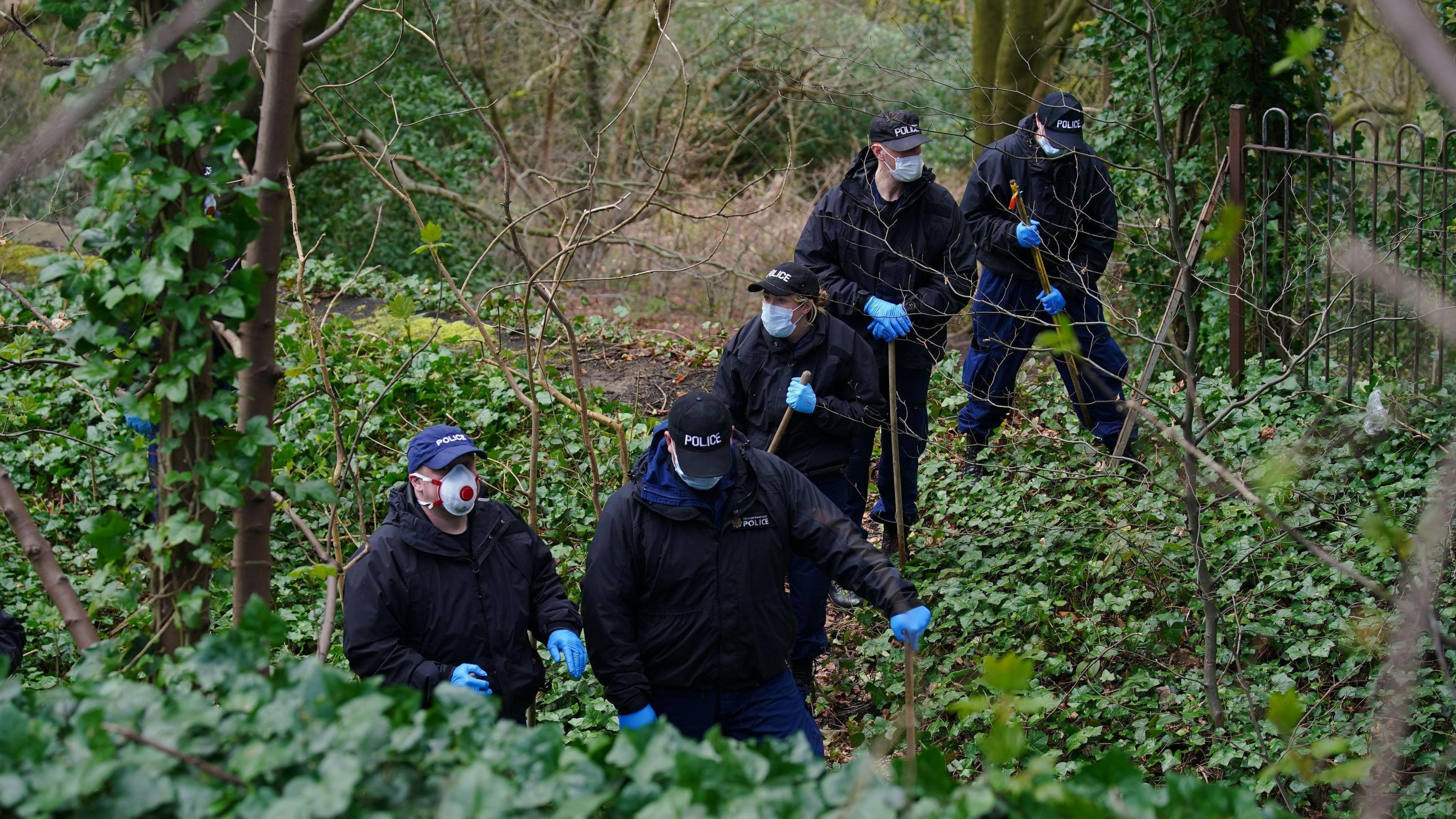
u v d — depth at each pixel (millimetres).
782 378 6812
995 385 8273
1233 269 9156
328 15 13102
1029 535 7762
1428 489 6996
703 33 19766
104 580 3436
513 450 9266
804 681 6887
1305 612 6523
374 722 2686
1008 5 14156
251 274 3275
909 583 5391
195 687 3627
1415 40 1767
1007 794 2729
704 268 15961
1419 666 5789
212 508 3279
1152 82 4414
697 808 2531
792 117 17328
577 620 5355
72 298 3348
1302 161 10289
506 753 2756
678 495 5160
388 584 4938
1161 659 6641
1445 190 7832
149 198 3225
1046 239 8062
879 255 7535
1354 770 2727
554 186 17078
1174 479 7375
